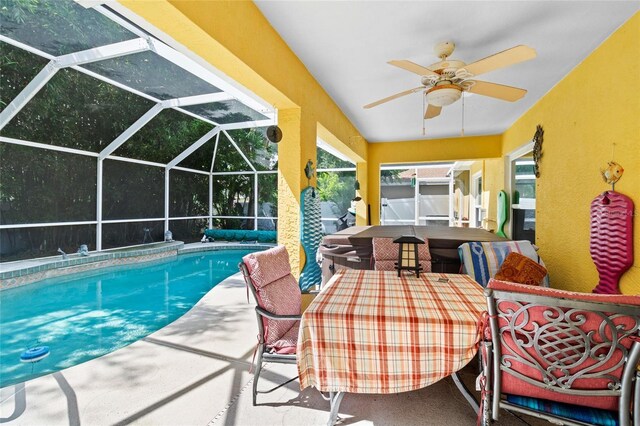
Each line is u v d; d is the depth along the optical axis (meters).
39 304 4.63
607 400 1.19
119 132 6.11
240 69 2.27
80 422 1.70
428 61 3.07
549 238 3.79
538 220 4.12
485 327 1.39
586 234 2.95
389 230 4.24
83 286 5.50
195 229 9.58
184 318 3.32
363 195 6.93
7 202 5.14
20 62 3.80
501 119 5.15
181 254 8.27
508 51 2.04
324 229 8.87
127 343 3.32
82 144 5.97
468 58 2.98
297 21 2.46
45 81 4.14
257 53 2.33
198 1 1.77
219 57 2.11
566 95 3.35
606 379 1.15
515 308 1.23
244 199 9.82
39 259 5.57
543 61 3.04
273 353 1.89
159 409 1.81
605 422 1.17
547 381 1.21
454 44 2.72
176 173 8.80
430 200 10.47
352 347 1.49
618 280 2.46
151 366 2.30
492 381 1.32
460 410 1.81
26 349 3.17
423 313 1.53
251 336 2.84
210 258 8.17
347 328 1.50
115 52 3.57
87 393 1.97
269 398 1.92
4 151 5.05
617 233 2.43
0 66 3.75
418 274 2.31
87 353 3.08
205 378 2.14
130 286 5.64
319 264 3.79
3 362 2.88
